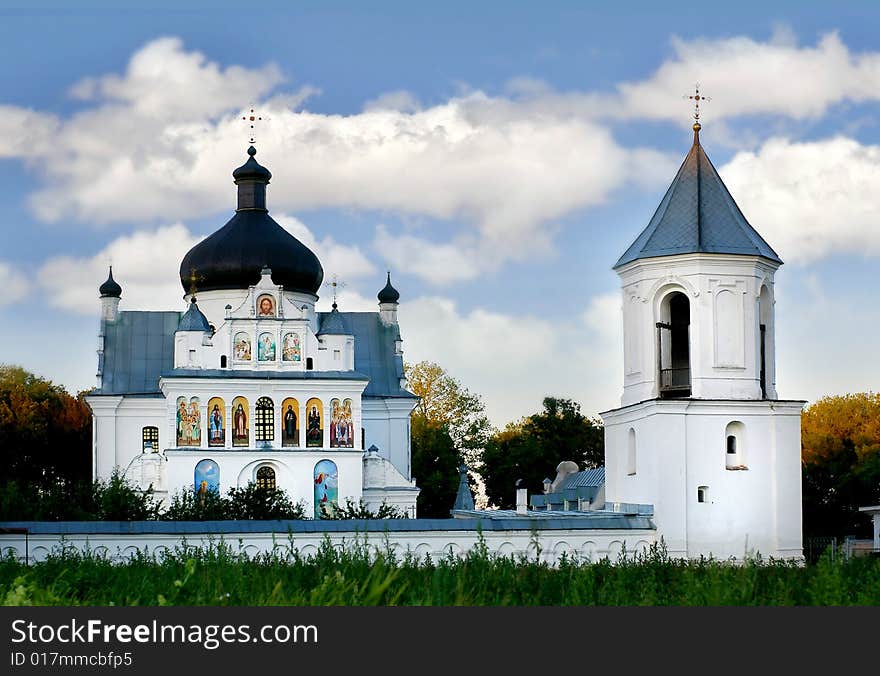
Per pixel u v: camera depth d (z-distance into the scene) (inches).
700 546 3075.8
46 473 6476.4
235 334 4539.9
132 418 5032.0
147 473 4463.6
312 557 2490.2
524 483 6555.1
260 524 2915.8
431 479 6382.9
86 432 6565.0
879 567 1884.8
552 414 6825.8
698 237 3139.8
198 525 2886.3
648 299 3186.5
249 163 5201.8
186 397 4429.1
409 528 2962.6
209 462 4407.0
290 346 4564.5
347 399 4532.5
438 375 6948.8
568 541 3031.5
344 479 4483.3
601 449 6747.1
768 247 3243.1
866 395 6072.8
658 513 3065.9
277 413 4480.8
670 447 3080.7
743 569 2034.9
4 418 6279.5
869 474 5073.8
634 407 3181.6
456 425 6894.7
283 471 4453.7
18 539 2775.6
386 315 5472.4
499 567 1953.7
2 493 3528.5
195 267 5113.2
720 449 3105.3
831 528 5260.8
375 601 1608.0
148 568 2167.8
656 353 3174.2
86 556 2481.5
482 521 3004.4
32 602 1616.6
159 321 5270.7
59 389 6604.3
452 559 2156.7
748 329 3149.6
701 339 3129.9
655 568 2142.0
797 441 3137.3
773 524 3107.8
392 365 5354.3
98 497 3700.8
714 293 3134.8
